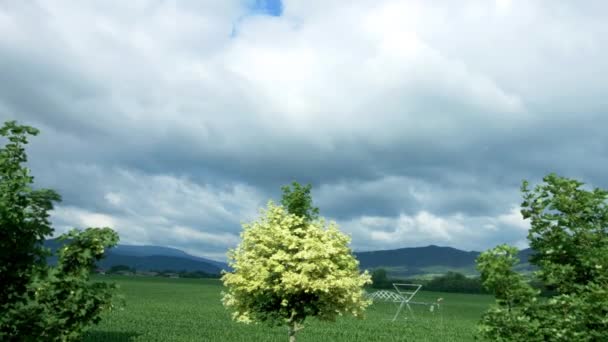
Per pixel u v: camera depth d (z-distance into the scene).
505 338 6.90
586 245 7.04
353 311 16.25
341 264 15.95
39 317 6.79
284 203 17.02
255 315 16.20
